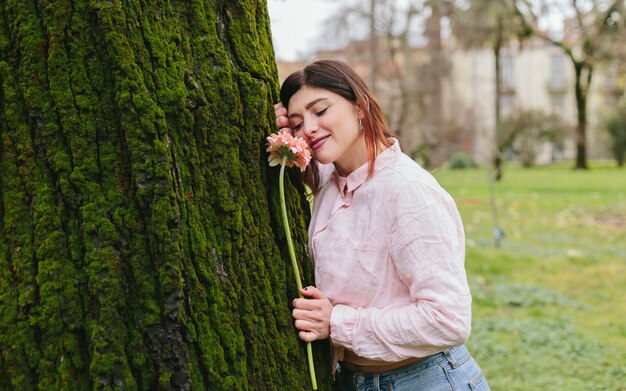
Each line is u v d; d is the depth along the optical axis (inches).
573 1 1051.3
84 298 67.6
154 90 70.4
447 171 1368.1
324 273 82.4
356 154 84.7
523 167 1587.1
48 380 66.5
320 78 81.4
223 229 74.5
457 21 1082.1
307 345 80.6
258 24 84.0
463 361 85.7
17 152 68.9
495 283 334.6
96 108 69.0
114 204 68.8
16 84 69.1
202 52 75.2
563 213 637.9
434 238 76.6
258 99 78.7
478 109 1502.2
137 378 68.2
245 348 74.4
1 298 67.5
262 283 77.3
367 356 77.8
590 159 1868.8
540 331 247.3
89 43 68.9
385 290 79.7
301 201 89.1
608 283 334.0
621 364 208.7
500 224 563.2
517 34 1131.3
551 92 2006.6
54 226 68.0
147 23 71.0
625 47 986.1
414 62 1082.1
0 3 70.1
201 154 73.8
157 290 69.1
